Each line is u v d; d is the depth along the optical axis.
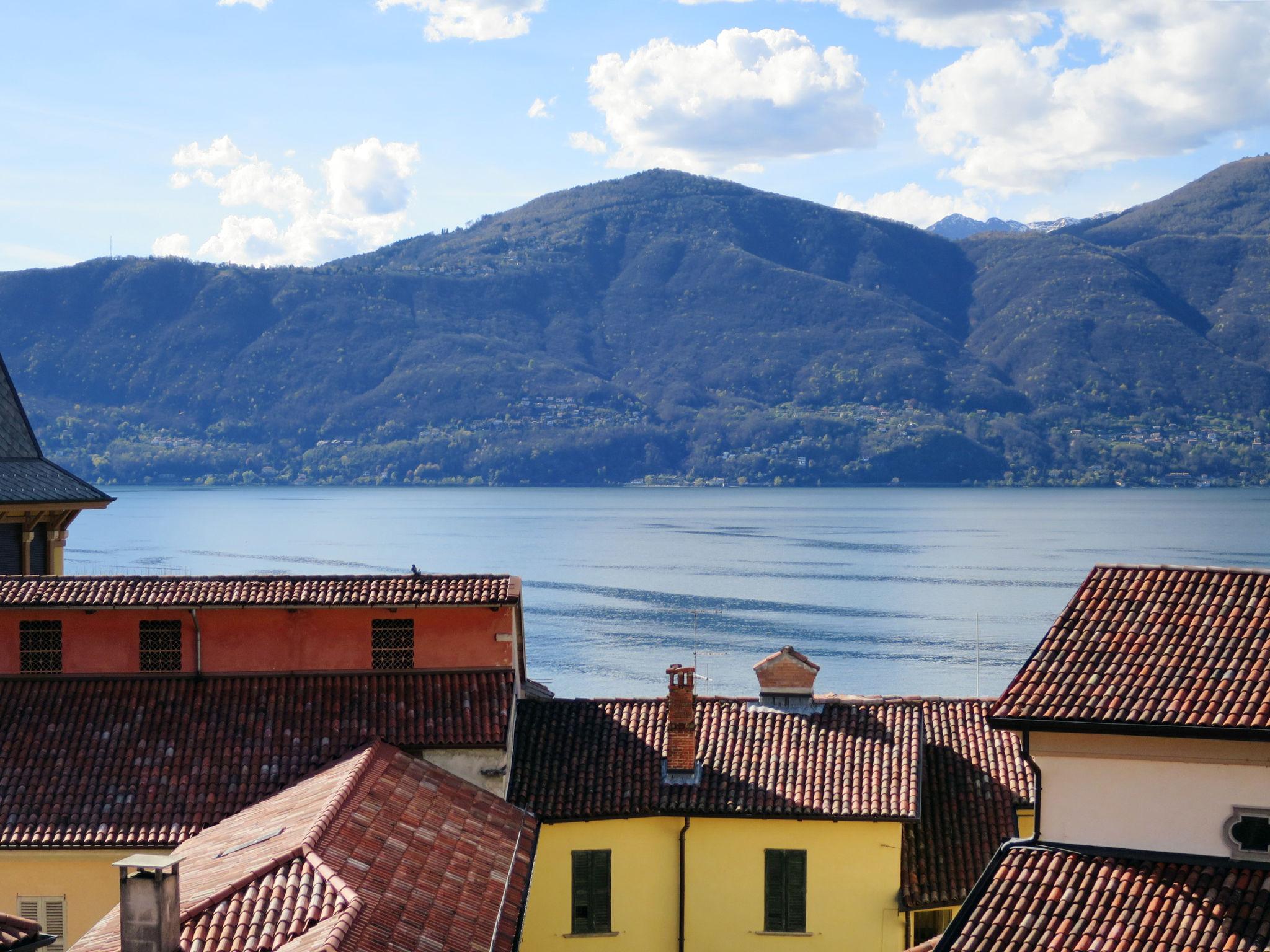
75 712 37.41
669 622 157.25
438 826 32.03
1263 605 27.06
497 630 39.12
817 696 41.69
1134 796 25.45
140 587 39.09
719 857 37.19
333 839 28.36
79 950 25.25
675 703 37.94
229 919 25.16
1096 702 25.66
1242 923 23.61
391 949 24.64
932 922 37.03
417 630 38.97
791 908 36.81
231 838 31.06
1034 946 23.97
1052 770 26.05
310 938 24.16
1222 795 24.88
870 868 36.41
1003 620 158.25
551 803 37.12
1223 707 24.86
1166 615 27.41
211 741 36.47
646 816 37.16
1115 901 24.52
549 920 37.03
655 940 37.31
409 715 37.25
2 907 33.66
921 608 169.25
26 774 35.38
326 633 38.84
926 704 41.81
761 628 151.88
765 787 37.28
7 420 48.97
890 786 36.81
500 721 37.16
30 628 38.62
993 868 25.81
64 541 49.78
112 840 33.47
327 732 36.69
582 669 126.00
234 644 38.72
